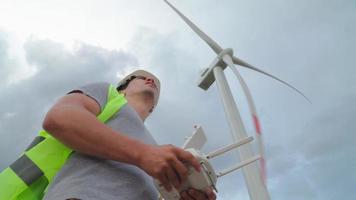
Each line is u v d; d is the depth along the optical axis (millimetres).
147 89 3701
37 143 2686
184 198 2504
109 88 2934
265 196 8305
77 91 2729
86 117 2232
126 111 2879
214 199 2568
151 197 2516
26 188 2424
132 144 2156
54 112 2256
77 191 2143
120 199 2250
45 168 2484
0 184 2400
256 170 8531
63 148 2562
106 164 2396
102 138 2154
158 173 2094
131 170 2484
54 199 2123
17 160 2521
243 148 8633
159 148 2170
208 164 2453
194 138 3207
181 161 2248
